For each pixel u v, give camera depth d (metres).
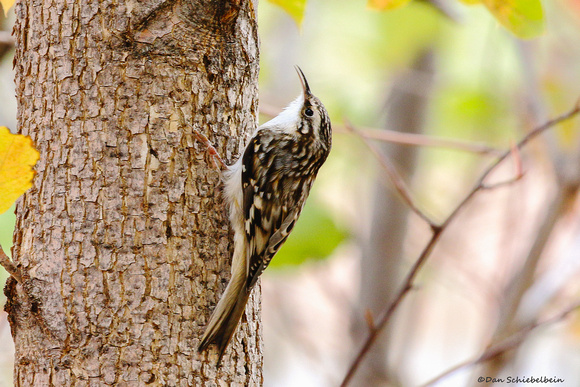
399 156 12.62
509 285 10.14
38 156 4.46
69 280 5.03
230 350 5.38
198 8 5.32
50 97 5.22
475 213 13.26
